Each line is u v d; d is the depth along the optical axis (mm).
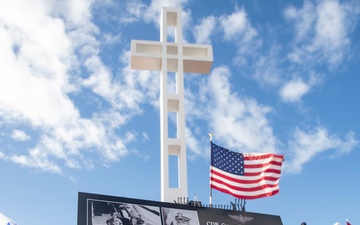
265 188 27562
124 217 23359
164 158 28406
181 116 29875
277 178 27875
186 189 27781
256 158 28469
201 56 32656
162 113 29750
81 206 23125
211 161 27891
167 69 31797
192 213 24391
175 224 23812
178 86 30969
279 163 28328
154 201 24375
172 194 27531
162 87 30594
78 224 22516
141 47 32219
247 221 24719
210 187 27297
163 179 27922
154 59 31688
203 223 24125
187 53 32750
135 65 32125
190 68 32562
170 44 32312
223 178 27625
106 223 22938
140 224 23359
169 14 33781
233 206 25266
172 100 30422
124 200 23938
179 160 28938
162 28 33000
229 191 27328
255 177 27875
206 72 32938
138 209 23812
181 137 29219
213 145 28391
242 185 27578
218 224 24266
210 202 26984
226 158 28266
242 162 28281
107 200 23703
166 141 28938
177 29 33062
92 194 23719
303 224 24609
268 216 25188
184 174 28141
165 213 24047
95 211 23141
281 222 25109
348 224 26781
